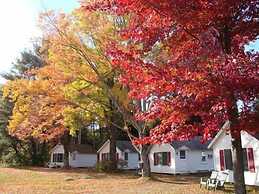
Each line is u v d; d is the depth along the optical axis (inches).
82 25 951.0
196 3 294.5
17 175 1502.2
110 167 1654.8
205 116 305.9
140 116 334.3
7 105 2276.1
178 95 305.3
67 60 1003.9
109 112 1256.8
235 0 291.3
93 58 985.5
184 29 319.6
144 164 1189.7
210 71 277.6
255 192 859.4
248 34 329.4
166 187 975.0
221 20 310.7
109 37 914.7
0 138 2364.7
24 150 2486.5
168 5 297.6
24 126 1243.2
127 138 2242.9
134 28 334.6
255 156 981.8
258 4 307.4
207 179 940.0
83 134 2630.4
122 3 316.2
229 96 276.5
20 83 1079.0
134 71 319.9
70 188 997.8
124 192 882.1
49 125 1266.0
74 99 1117.1
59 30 967.0
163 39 335.9
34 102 1151.6
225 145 1085.1
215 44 324.8
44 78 1106.1
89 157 2365.9
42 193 882.1
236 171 308.7
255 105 297.1
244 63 275.3
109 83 1072.2
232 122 303.9
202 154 1587.1
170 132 320.2
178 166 1512.1
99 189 963.3
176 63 319.6
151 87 303.9
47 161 2468.0
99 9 343.0
